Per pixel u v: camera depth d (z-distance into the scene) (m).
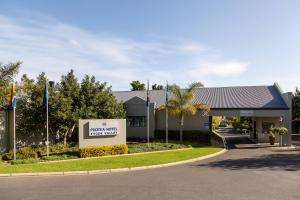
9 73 24.75
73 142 29.44
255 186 12.22
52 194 11.26
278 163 18.84
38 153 23.44
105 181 13.68
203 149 27.45
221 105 35.91
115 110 31.34
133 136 36.94
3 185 13.11
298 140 42.81
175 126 36.34
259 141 36.50
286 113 33.59
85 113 27.98
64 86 29.03
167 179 13.91
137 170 16.94
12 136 26.89
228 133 60.34
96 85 30.45
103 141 24.11
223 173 15.33
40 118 26.78
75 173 16.03
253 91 38.97
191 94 32.97
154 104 36.03
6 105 25.64
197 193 11.13
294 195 10.76
